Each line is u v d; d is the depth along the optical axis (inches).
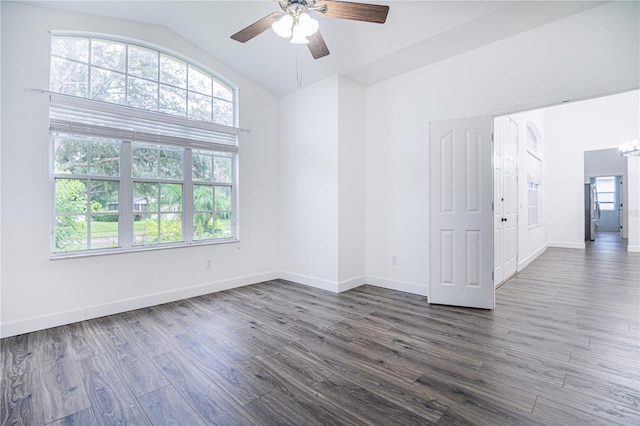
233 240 164.2
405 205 154.3
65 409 66.5
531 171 243.1
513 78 119.1
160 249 137.5
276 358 88.0
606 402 66.8
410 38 120.5
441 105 139.8
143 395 71.3
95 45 123.8
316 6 86.5
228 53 150.4
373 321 115.6
